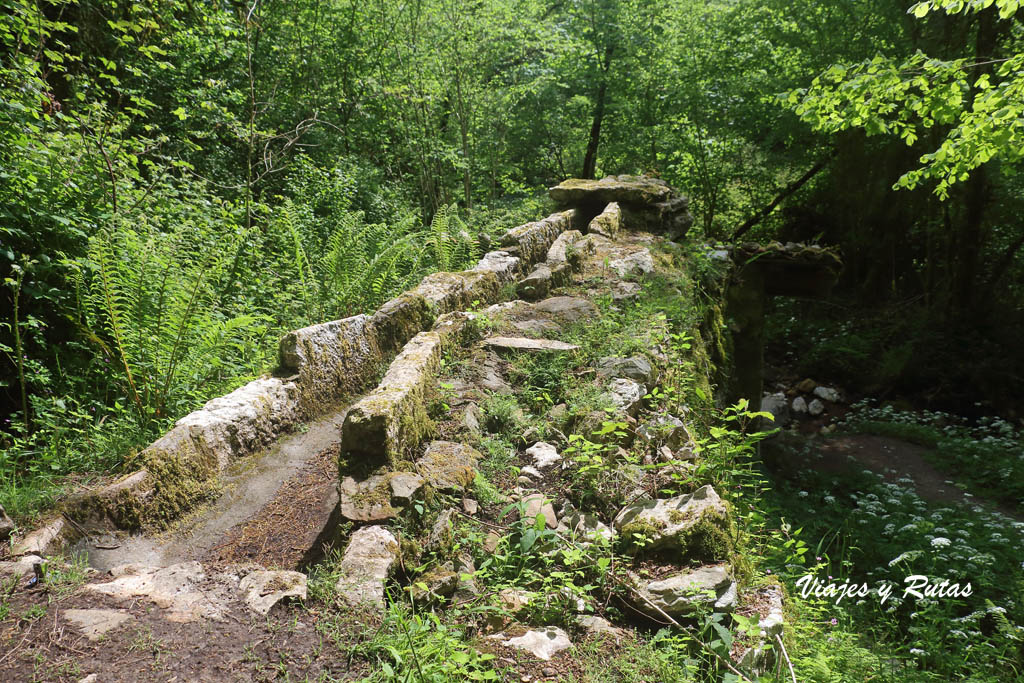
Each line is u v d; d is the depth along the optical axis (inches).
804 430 641.0
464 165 558.3
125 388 226.7
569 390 208.5
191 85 483.2
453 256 344.2
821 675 144.2
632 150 815.7
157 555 148.4
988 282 769.6
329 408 206.2
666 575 149.4
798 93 392.2
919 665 228.2
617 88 804.6
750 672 133.4
